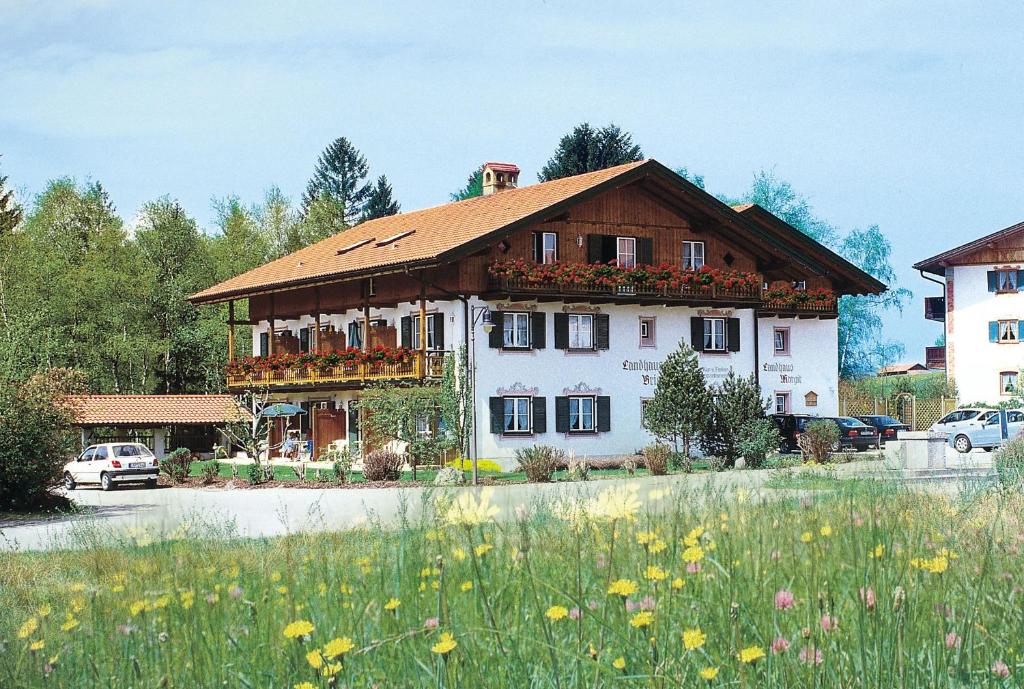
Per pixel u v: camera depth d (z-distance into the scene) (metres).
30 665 5.02
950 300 59.12
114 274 59.84
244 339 63.41
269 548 8.27
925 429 54.81
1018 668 4.15
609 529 6.22
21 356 27.98
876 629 4.06
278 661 4.48
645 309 41.91
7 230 61.47
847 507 6.85
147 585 6.30
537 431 39.09
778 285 45.38
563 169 72.88
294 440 46.00
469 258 38.25
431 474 33.22
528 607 4.81
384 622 4.60
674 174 41.19
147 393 61.56
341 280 42.00
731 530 6.07
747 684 3.82
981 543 5.99
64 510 25.75
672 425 35.88
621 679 3.86
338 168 92.88
